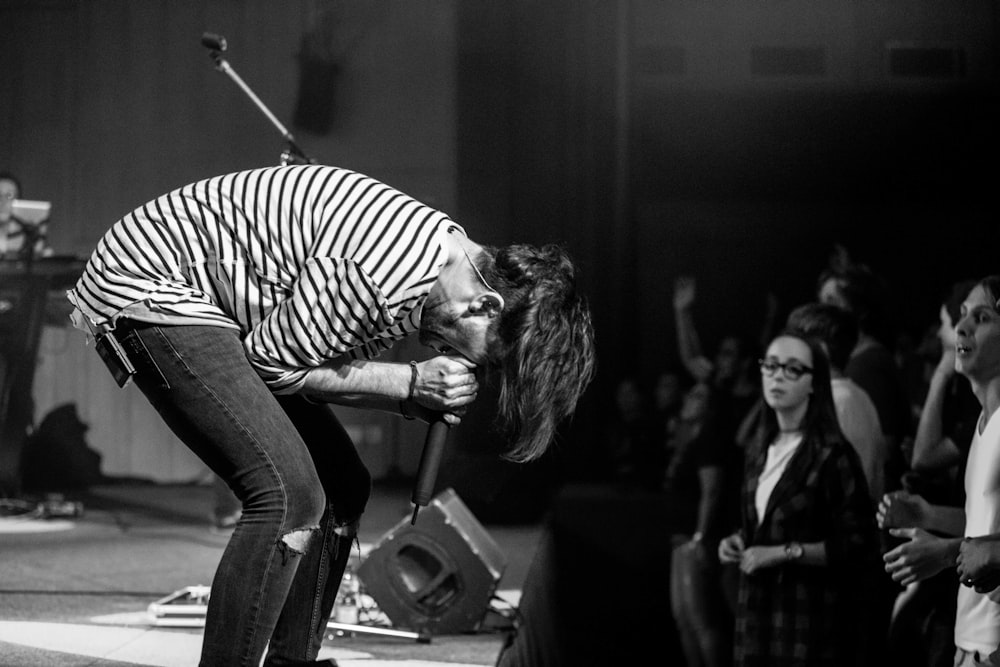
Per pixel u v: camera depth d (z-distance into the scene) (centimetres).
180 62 701
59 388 680
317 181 163
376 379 164
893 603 278
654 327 815
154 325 157
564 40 671
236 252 160
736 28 790
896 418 331
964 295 249
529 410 165
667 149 806
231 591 153
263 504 155
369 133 696
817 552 256
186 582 332
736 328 822
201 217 162
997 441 210
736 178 807
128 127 704
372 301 153
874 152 797
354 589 304
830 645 255
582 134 709
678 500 558
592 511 561
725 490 473
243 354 159
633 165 796
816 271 818
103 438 682
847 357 306
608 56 734
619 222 743
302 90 689
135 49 702
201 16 699
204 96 701
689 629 425
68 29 703
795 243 820
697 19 791
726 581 439
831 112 796
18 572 344
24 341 489
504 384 166
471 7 652
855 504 259
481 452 507
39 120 705
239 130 699
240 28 698
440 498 294
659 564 535
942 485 257
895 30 782
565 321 165
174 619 267
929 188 801
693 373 626
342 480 183
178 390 156
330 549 183
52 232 704
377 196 162
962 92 782
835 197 811
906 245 811
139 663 228
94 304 161
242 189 164
